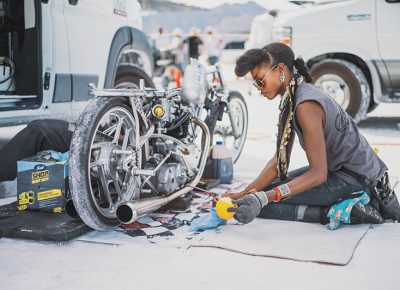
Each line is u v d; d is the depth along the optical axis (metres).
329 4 6.62
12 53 3.82
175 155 3.11
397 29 6.25
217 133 4.16
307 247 2.51
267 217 3.00
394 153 4.95
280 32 6.73
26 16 3.75
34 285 2.15
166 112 3.02
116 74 4.88
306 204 2.94
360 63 6.61
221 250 2.51
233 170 4.27
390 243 2.59
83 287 2.13
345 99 6.49
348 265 2.32
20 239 2.69
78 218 2.86
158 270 2.29
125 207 2.62
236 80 13.57
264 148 5.35
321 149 2.63
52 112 3.94
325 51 6.55
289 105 2.75
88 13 4.26
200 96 3.21
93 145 2.72
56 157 3.11
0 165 3.34
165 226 2.88
